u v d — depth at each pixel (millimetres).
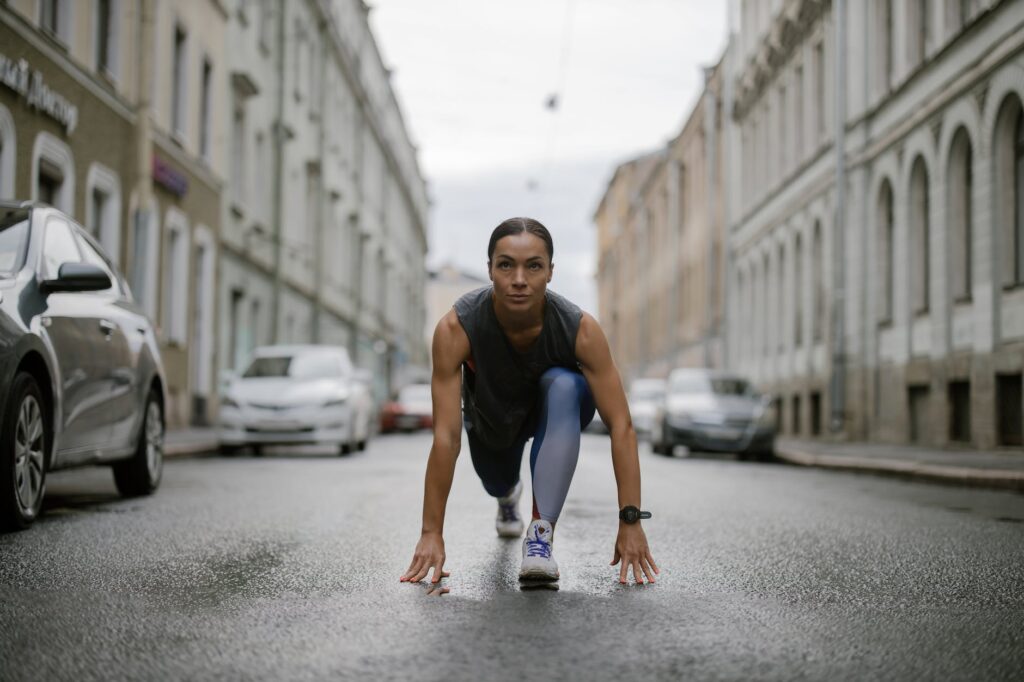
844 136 21875
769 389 31203
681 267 49125
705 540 6254
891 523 7324
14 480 6055
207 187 23250
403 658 3320
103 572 4855
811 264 26594
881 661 3367
